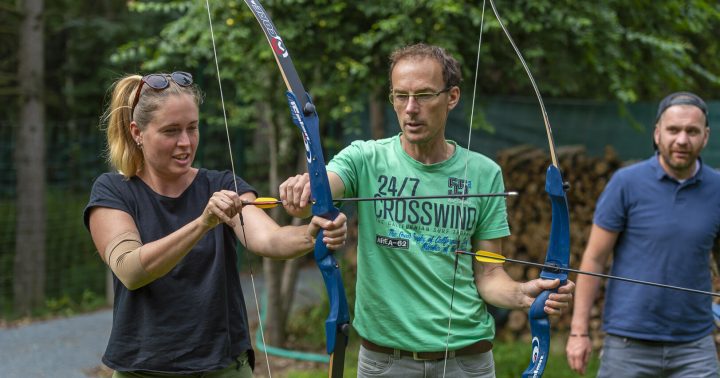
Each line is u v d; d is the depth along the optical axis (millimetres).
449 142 2820
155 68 6051
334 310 2535
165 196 2537
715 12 6145
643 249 3453
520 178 6684
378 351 2738
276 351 6188
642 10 5855
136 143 2518
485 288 2732
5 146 8852
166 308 2445
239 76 5867
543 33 5461
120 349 2467
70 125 9180
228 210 2266
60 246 9219
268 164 9750
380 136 6871
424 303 2680
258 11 2682
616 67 5883
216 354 2461
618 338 3502
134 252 2352
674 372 3449
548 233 6527
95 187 2539
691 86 7273
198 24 5637
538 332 2545
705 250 3432
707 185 3439
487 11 5242
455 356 2703
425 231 2688
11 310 8578
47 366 5938
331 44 5359
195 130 2486
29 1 8688
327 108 5840
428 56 2580
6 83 10688
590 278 3582
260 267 9758
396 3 5270
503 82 6953
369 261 2719
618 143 6770
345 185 2701
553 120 6949
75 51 11805
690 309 3414
